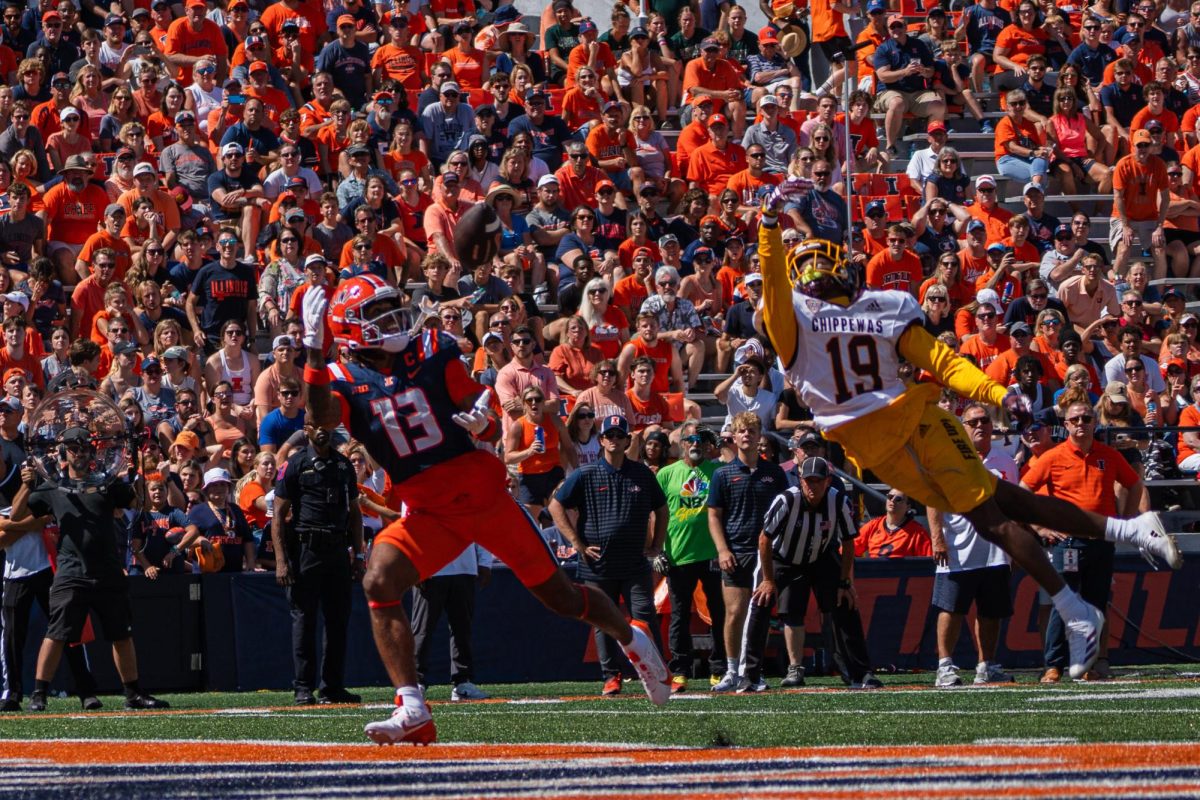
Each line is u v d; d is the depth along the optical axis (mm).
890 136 58250
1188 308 53906
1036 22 62219
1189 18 65000
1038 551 18547
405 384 17281
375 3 61406
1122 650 39094
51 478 29859
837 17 60500
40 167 50375
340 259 48406
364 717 24781
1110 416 42375
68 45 56094
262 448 41281
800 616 33406
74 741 20219
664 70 60500
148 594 36281
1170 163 56031
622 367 45438
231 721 24172
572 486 33969
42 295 45125
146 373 42938
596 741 18531
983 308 47281
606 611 18547
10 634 31297
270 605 37219
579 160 52469
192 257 46844
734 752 16312
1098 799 11633
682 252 51000
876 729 19094
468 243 18219
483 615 37688
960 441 19172
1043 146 57469
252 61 55688
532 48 66125
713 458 35938
